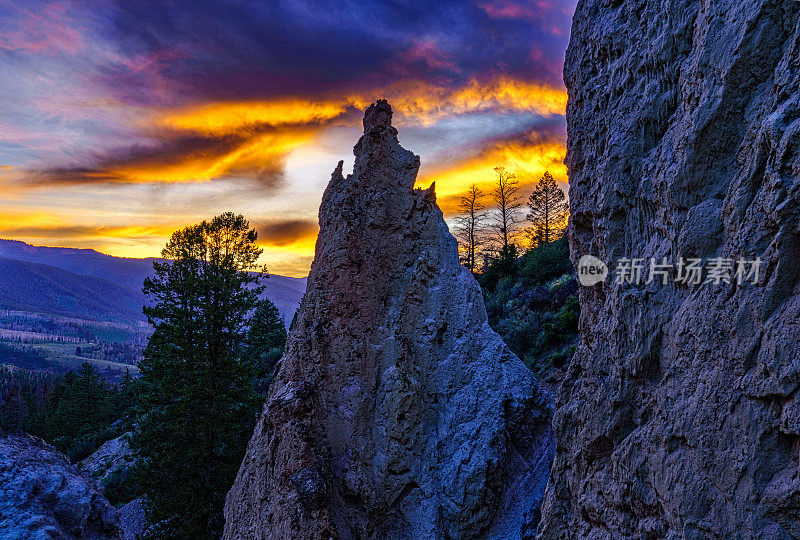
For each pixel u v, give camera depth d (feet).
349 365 53.11
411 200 59.52
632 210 28.17
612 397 27.53
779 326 19.04
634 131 28.09
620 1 30.58
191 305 111.55
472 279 58.13
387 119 62.85
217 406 101.71
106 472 160.25
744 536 19.44
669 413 23.52
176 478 96.48
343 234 57.41
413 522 47.78
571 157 34.14
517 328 120.78
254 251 125.39
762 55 21.63
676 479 22.47
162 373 107.96
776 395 18.90
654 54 27.20
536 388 54.13
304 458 45.93
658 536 23.65
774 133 19.71
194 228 119.85
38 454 44.86
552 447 50.47
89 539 40.22
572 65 34.40
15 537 34.01
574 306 115.44
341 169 66.49
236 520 51.44
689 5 25.62
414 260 57.98
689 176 23.88
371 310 55.47
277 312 222.28
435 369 53.98
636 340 26.30
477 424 50.83
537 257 150.30
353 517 46.55
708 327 22.00
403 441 50.08
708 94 23.25
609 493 27.07
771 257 19.65
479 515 47.14
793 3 20.84
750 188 21.03
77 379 291.79
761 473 19.27
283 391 52.44
